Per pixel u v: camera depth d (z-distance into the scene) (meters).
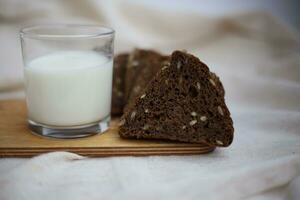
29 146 0.31
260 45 0.54
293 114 0.38
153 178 0.27
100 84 0.33
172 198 0.25
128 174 0.27
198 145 0.31
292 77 0.49
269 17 0.54
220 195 0.26
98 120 0.33
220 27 0.54
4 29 0.49
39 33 0.35
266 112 0.40
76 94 0.32
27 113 0.37
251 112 0.40
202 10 0.55
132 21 0.53
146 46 0.52
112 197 0.25
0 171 0.28
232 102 0.45
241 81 0.46
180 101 0.31
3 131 0.34
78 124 0.32
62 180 0.27
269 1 0.57
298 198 0.27
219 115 0.31
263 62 0.51
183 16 0.53
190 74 0.31
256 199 0.27
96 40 0.33
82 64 0.32
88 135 0.33
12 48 0.48
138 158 0.31
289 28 0.54
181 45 0.53
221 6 0.57
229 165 0.29
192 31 0.54
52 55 0.33
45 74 0.31
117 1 0.52
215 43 0.54
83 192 0.26
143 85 0.37
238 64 0.51
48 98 0.32
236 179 0.27
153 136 0.32
